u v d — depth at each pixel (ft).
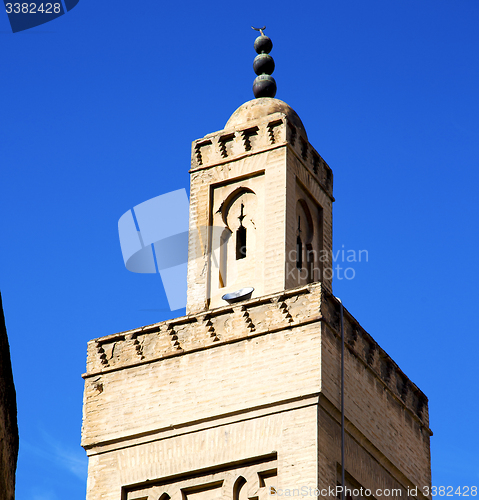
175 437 115.14
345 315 117.39
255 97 137.69
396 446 121.60
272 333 114.73
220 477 112.16
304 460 108.06
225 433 112.98
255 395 112.78
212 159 130.52
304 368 111.75
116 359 121.19
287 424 110.42
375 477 116.78
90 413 119.75
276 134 128.47
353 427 114.42
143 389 118.52
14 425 81.20
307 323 113.60
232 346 116.16
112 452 117.19
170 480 114.42
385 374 123.24
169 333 119.65
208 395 115.03
